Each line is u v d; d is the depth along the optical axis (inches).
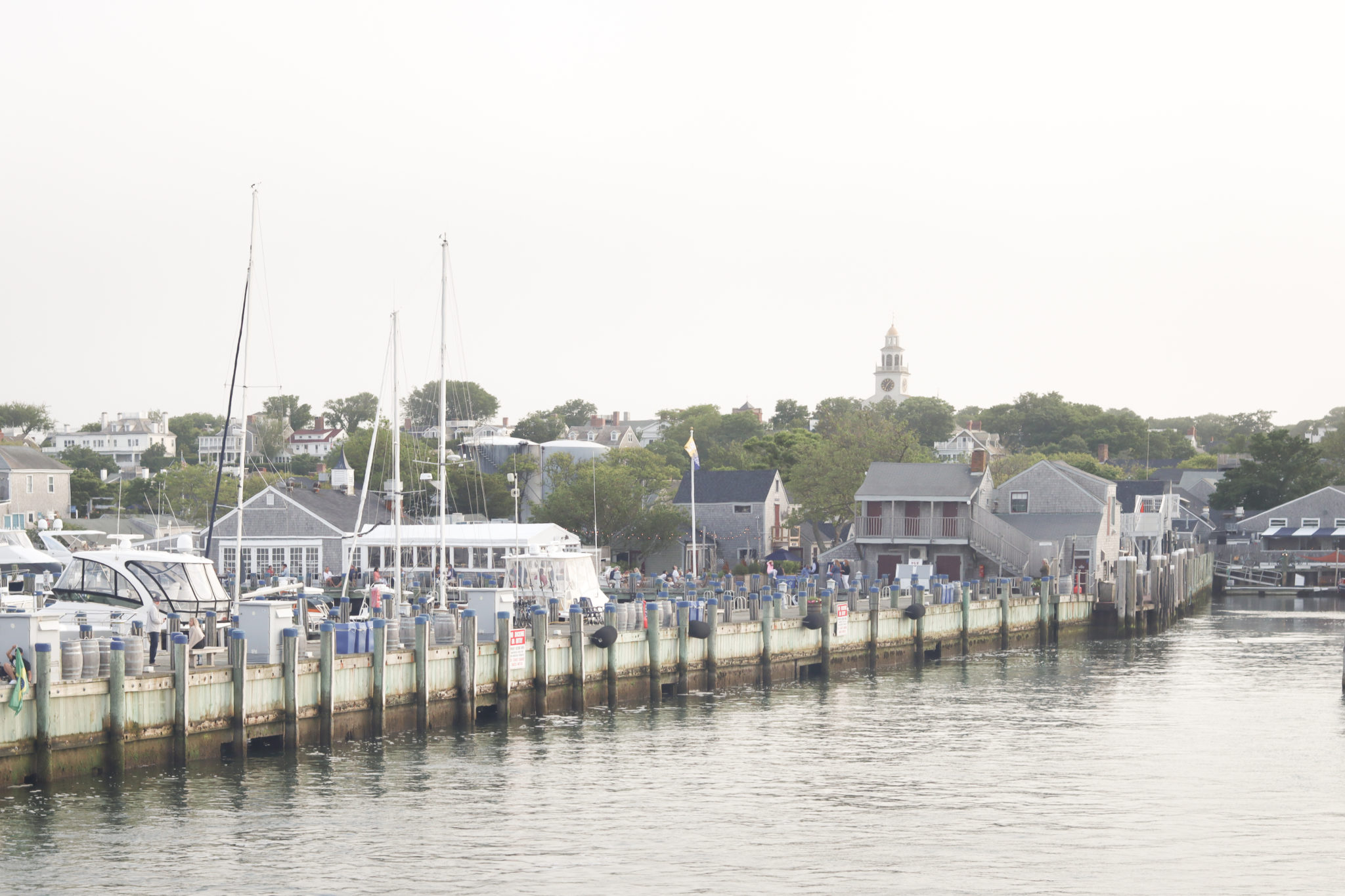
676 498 5940.0
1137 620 4050.2
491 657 2122.3
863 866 1454.2
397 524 2807.6
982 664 3272.6
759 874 1423.5
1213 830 1605.6
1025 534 4387.3
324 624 1845.5
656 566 5546.3
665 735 2156.7
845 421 5693.9
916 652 3270.2
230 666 1740.9
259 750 1830.7
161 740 1657.2
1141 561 4670.3
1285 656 3420.3
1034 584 3905.0
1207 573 5664.4
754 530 5802.2
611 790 1770.4
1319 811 1701.5
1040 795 1777.8
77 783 1578.5
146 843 1462.8
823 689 2746.1
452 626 2117.4
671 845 1521.9
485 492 5123.0
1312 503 6628.9
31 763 1542.8
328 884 1366.9
